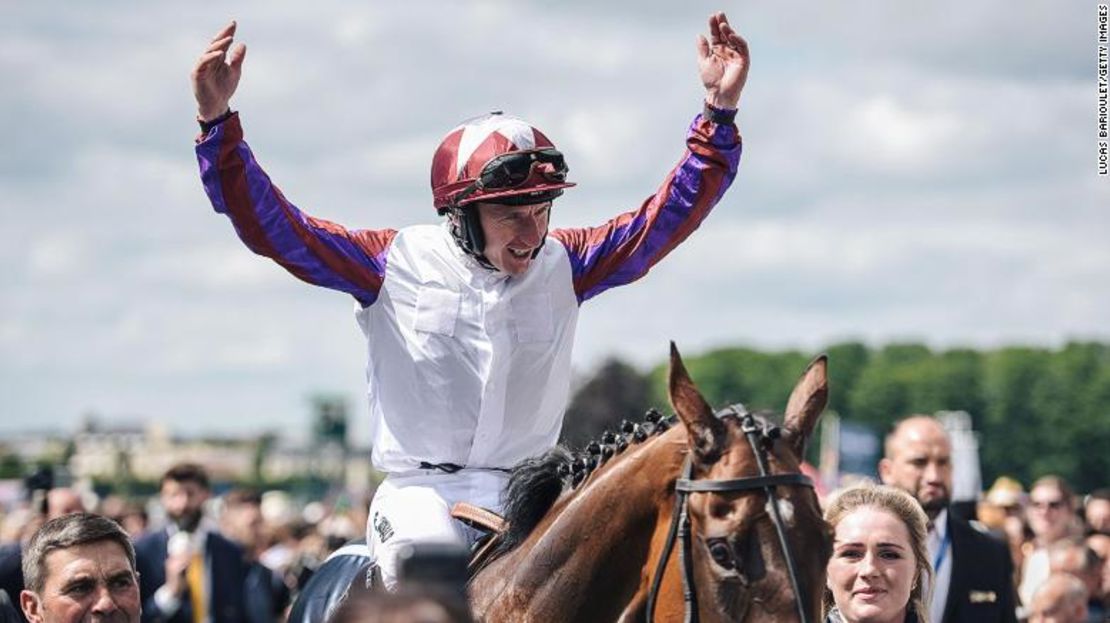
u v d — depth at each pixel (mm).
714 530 4805
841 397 81250
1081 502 15492
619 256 6125
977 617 9094
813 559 4746
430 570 3291
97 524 6152
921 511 6590
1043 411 78125
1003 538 9484
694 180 6191
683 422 4996
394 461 5988
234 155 5730
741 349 85562
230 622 12383
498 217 5746
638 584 5191
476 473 5949
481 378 5883
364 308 6004
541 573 5305
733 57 6227
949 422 20078
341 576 5863
